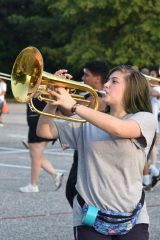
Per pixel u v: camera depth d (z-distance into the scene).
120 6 40.00
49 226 8.49
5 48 52.59
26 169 13.74
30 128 10.69
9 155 16.19
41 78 4.61
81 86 4.79
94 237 4.88
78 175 5.01
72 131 5.10
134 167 4.89
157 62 40.47
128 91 4.98
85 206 4.89
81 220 4.91
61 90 4.68
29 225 8.52
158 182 11.35
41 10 50.88
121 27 41.34
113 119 4.68
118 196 4.86
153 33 39.94
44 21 47.78
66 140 5.14
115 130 4.68
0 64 52.91
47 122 5.21
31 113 10.56
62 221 8.79
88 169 4.91
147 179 11.36
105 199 4.86
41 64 4.59
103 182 4.87
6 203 9.93
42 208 9.59
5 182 11.95
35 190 10.92
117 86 4.98
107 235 4.89
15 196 10.53
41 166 11.01
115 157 4.85
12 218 8.90
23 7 51.75
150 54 40.25
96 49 41.81
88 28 42.03
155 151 11.69
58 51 48.06
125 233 4.90
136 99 5.00
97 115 4.65
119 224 4.86
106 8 41.09
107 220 4.85
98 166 4.88
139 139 4.87
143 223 4.97
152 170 11.36
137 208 4.91
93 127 4.97
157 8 39.72
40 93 4.68
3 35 52.28
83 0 40.44
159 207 9.87
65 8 41.75
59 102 4.66
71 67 45.66
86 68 7.08
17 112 34.31
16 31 52.19
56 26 47.53
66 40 47.22
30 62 4.66
